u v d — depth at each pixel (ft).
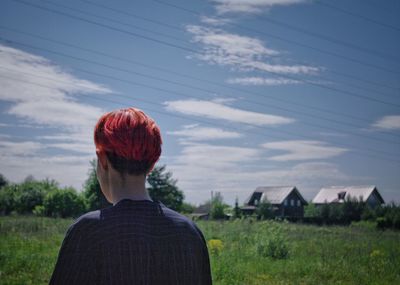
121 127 4.74
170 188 172.24
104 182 4.92
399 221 154.61
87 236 4.42
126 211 4.58
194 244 4.74
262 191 287.69
